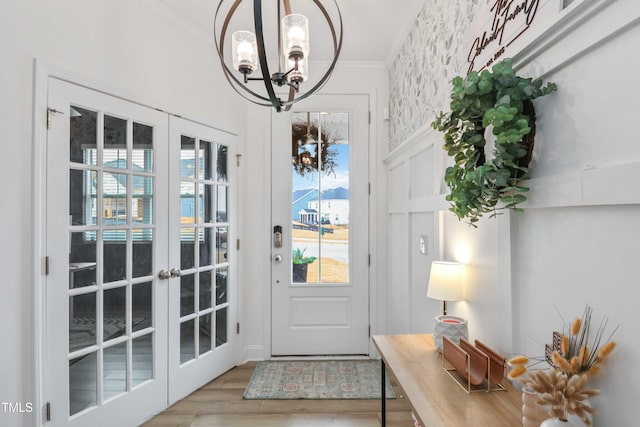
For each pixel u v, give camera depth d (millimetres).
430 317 1963
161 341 2141
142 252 2066
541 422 878
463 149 1197
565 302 938
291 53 1308
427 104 1994
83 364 1773
